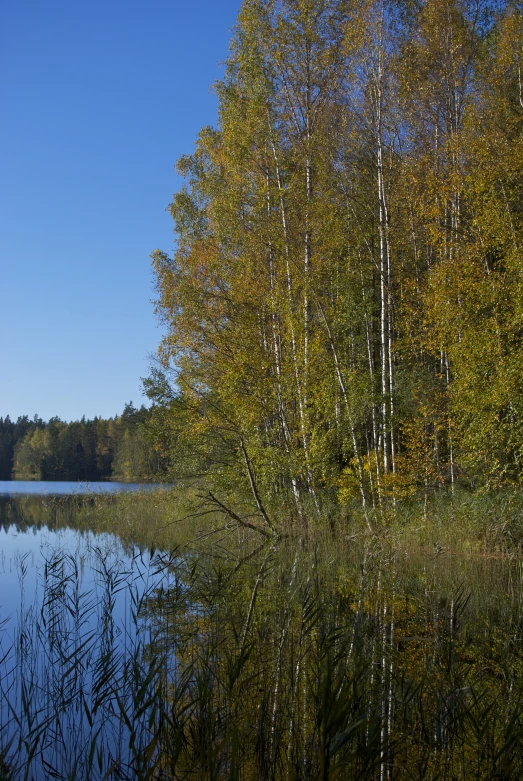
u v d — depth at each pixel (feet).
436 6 58.18
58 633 25.68
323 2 53.21
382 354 52.11
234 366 54.95
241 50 55.47
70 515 77.92
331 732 12.69
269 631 24.79
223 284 63.26
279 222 54.75
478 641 23.71
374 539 45.85
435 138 58.54
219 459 58.95
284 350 57.16
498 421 44.39
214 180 68.23
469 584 33.65
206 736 14.62
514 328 43.88
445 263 47.11
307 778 13.20
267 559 40.88
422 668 20.52
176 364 64.28
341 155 56.24
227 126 57.93
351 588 32.99
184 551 47.26
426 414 49.44
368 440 59.67
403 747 15.08
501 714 16.94
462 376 46.14
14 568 40.37
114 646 23.79
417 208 54.24
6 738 16.47
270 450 52.49
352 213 55.47
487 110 53.16
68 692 19.53
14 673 21.22
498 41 58.44
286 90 54.44
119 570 39.34
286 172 56.18
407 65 56.90
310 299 52.65
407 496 50.75
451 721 15.43
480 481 49.26
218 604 29.58
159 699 17.15
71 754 15.61
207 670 19.90
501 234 44.52
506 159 46.09
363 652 21.47
